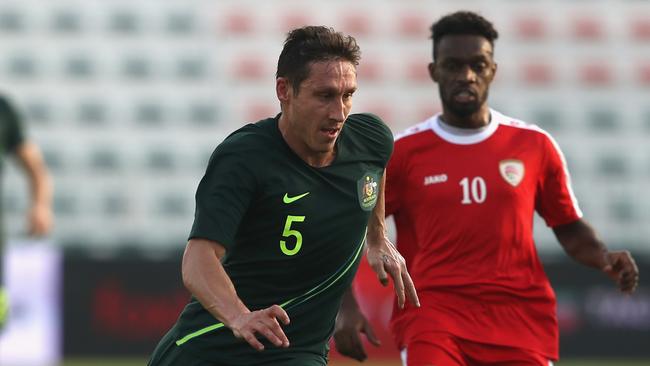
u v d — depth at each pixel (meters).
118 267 52.34
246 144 14.17
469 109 19.83
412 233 20.00
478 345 19.09
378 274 15.55
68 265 52.09
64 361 51.41
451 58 19.89
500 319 19.23
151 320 52.34
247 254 14.64
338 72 13.73
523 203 19.66
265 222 14.42
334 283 15.15
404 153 20.00
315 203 14.55
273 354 14.94
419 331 19.27
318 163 14.62
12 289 51.38
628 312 53.56
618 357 53.31
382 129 15.46
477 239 19.39
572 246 20.78
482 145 19.89
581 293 53.44
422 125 20.28
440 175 19.72
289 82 14.00
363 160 15.06
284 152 14.34
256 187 14.16
